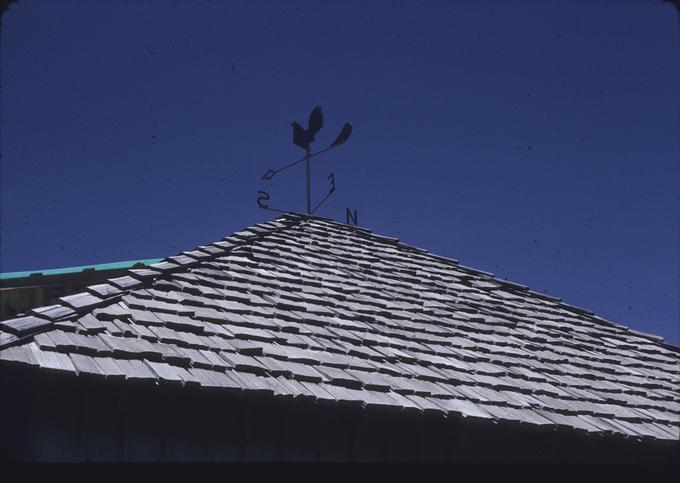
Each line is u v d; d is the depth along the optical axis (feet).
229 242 21.48
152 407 12.14
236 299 17.15
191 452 12.39
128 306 14.75
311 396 13.37
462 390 16.58
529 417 16.48
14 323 12.78
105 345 12.51
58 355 11.75
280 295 18.54
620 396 20.45
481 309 23.71
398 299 21.71
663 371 24.26
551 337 23.44
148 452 11.96
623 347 25.21
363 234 26.86
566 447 17.83
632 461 19.44
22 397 11.46
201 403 12.64
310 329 16.90
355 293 20.74
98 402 11.66
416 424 15.07
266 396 12.89
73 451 11.29
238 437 12.95
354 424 14.14
